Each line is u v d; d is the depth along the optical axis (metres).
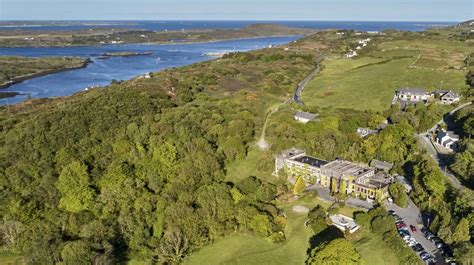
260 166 157.62
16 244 114.81
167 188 136.62
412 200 132.12
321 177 145.88
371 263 103.44
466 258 95.19
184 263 109.94
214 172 148.50
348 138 167.50
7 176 140.62
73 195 127.75
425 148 158.62
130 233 116.19
